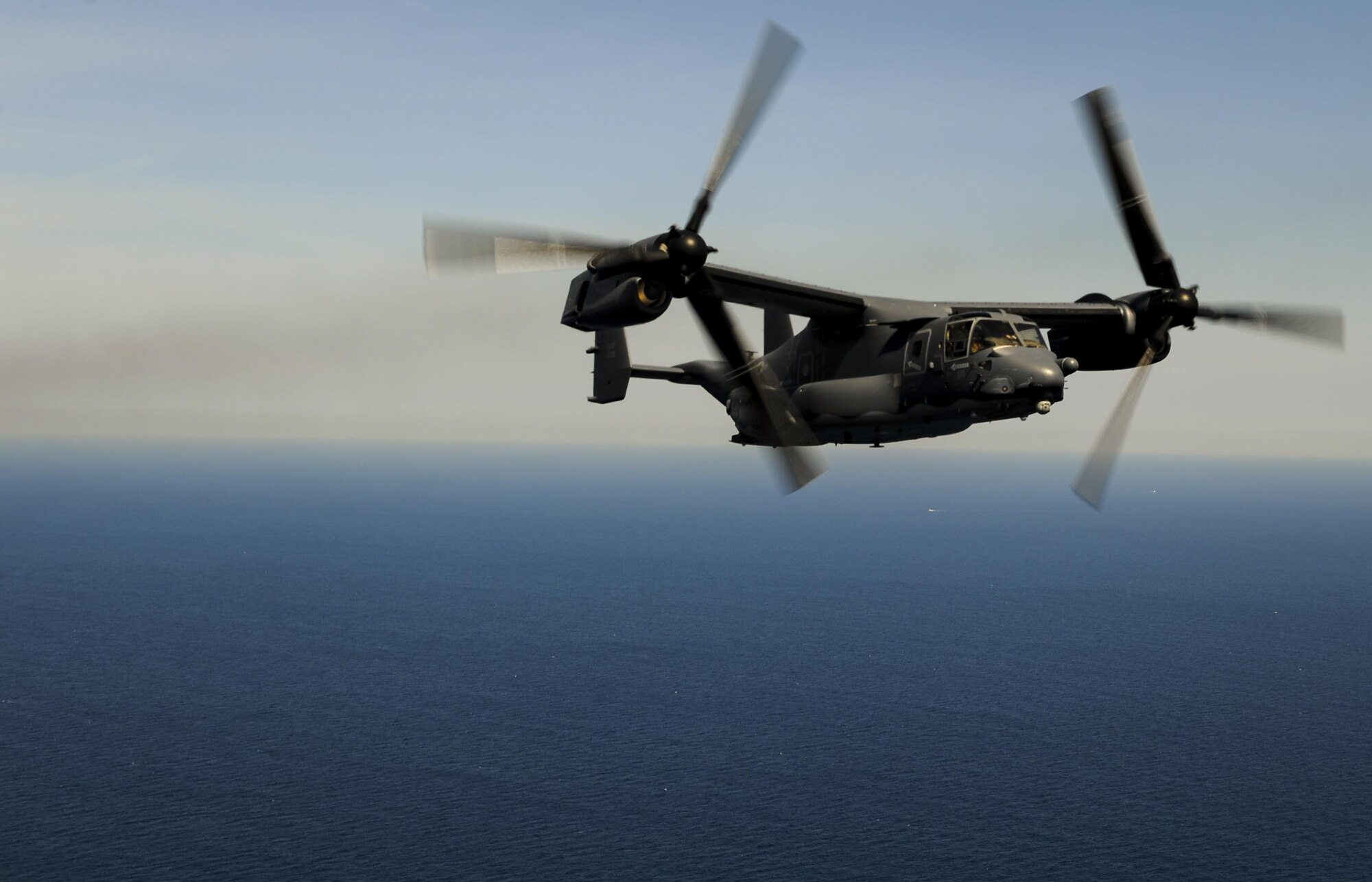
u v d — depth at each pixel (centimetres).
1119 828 12144
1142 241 3000
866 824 12275
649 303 2670
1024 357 2775
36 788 13262
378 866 10888
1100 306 3061
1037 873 10869
